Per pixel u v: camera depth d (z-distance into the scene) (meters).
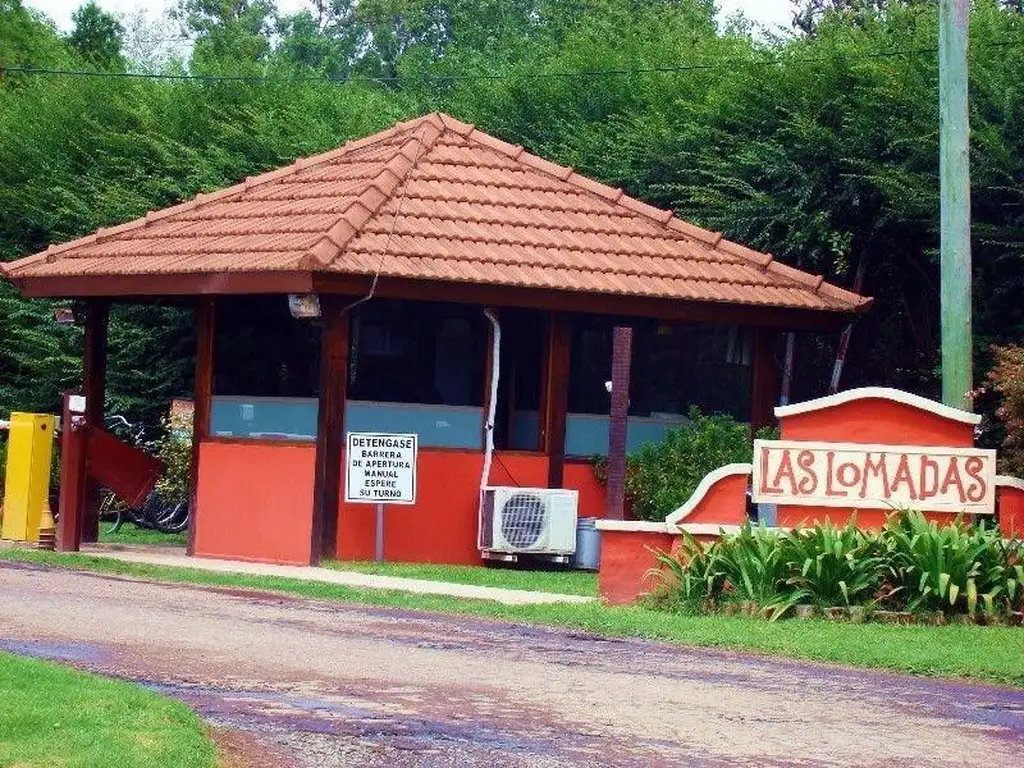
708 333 22.09
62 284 21.50
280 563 19.78
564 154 26.16
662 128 24.61
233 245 20.23
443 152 22.47
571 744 9.36
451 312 20.80
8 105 33.75
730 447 20.80
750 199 23.55
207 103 29.86
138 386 27.73
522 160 22.84
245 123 29.58
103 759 7.98
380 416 20.33
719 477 16.22
